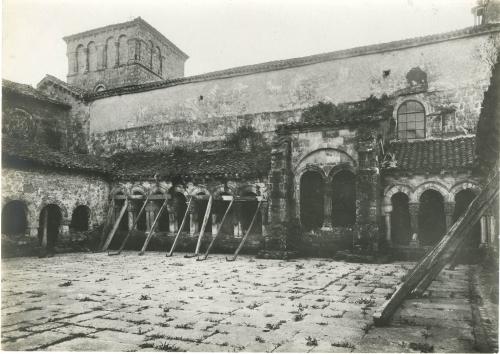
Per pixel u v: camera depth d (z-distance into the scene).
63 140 32.09
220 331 7.84
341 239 19.66
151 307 9.74
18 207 23.23
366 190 18.55
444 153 19.70
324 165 20.23
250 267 16.72
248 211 23.12
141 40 38.69
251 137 26.67
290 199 20.70
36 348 6.91
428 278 8.95
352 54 24.14
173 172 24.23
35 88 32.41
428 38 22.31
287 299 10.57
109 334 7.68
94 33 39.78
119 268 16.62
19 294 11.31
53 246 23.66
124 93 31.27
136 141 30.41
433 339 7.25
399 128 22.83
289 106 25.78
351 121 19.48
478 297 10.43
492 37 21.23
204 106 28.44
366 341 7.18
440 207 20.00
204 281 13.34
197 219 23.70
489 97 11.41
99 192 25.91
